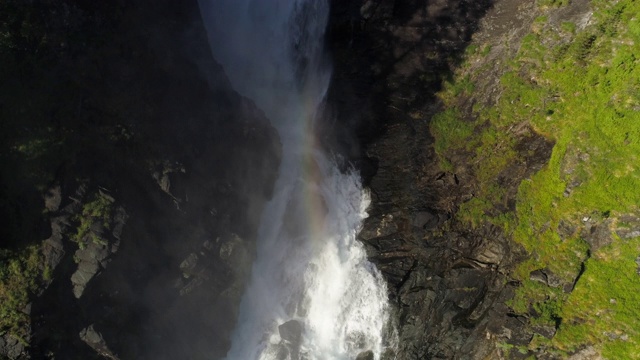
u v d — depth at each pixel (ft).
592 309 67.92
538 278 71.00
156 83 70.85
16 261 55.77
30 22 59.16
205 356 70.95
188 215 69.87
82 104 62.39
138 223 63.98
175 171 68.85
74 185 59.93
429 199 80.38
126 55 67.87
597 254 69.67
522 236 73.92
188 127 73.00
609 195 69.21
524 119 79.92
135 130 66.44
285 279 80.94
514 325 69.92
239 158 79.36
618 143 69.67
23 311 54.90
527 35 82.64
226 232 74.74
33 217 57.16
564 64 77.92
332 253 80.64
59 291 57.77
